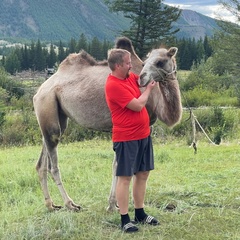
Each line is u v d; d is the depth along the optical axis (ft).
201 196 23.32
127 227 18.43
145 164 18.53
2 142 63.72
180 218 19.89
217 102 116.26
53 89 23.11
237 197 22.99
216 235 17.88
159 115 21.21
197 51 237.25
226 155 39.22
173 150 44.65
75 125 64.23
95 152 43.47
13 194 26.45
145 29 116.16
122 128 17.85
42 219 20.80
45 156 23.26
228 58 134.62
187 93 119.44
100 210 21.72
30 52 274.98
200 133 60.44
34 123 69.82
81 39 243.60
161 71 20.07
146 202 22.85
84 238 18.16
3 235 18.66
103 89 21.91
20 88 124.06
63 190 22.63
